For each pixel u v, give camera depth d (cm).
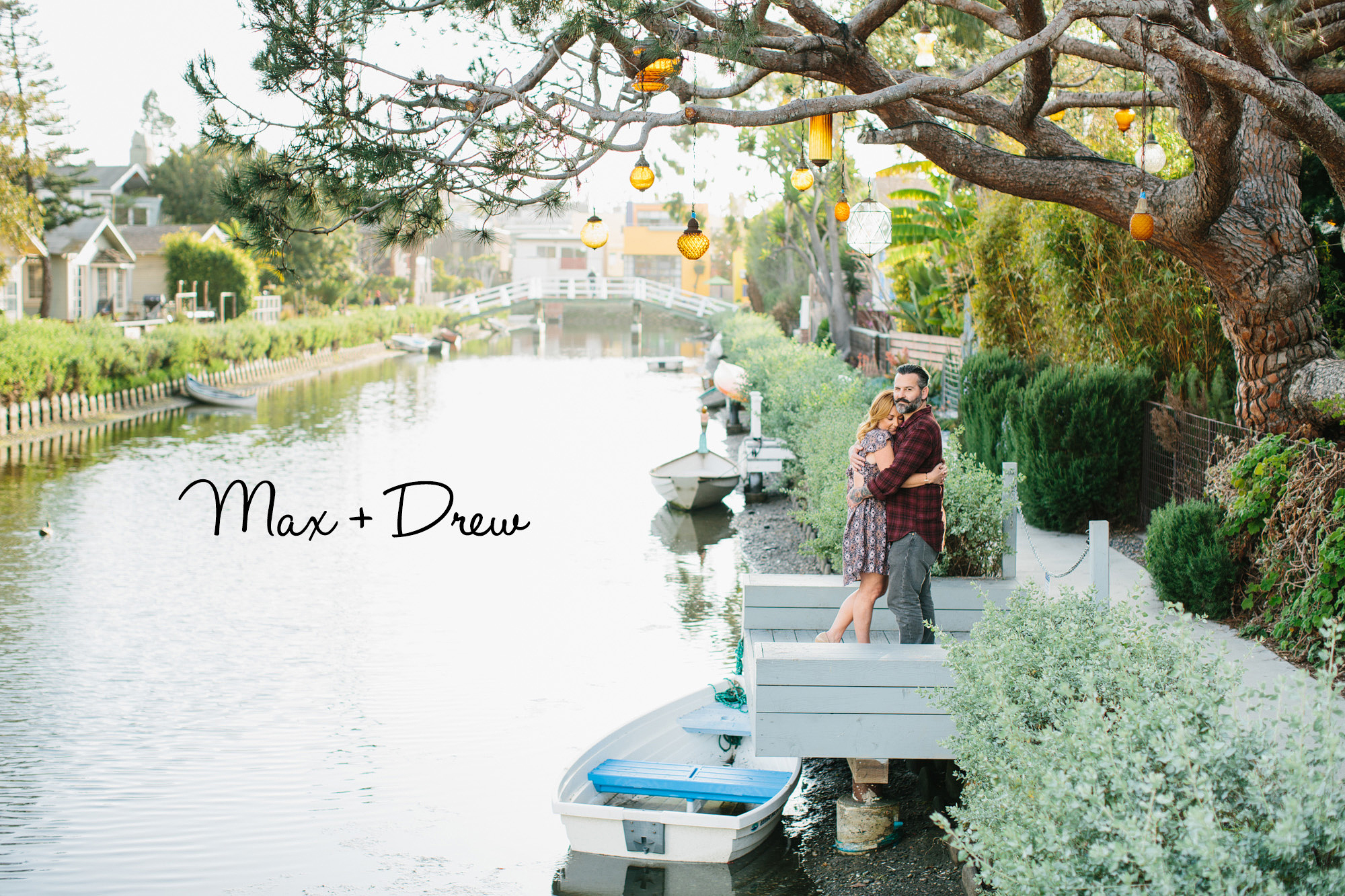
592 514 1836
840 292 3556
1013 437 1351
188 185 6612
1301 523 798
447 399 3716
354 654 1104
